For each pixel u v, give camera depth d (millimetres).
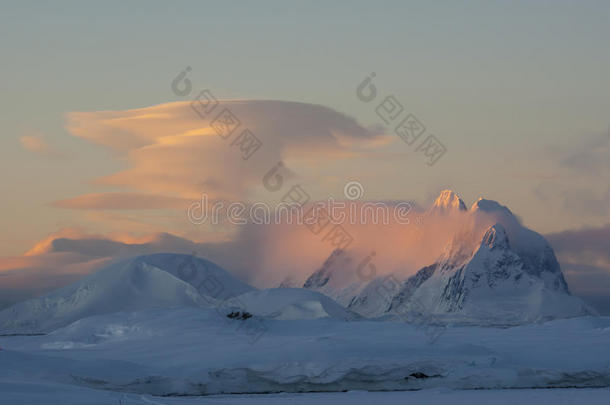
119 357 100062
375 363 87312
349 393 81438
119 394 48656
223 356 94625
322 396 79125
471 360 90062
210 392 82062
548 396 78688
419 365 88000
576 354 102562
